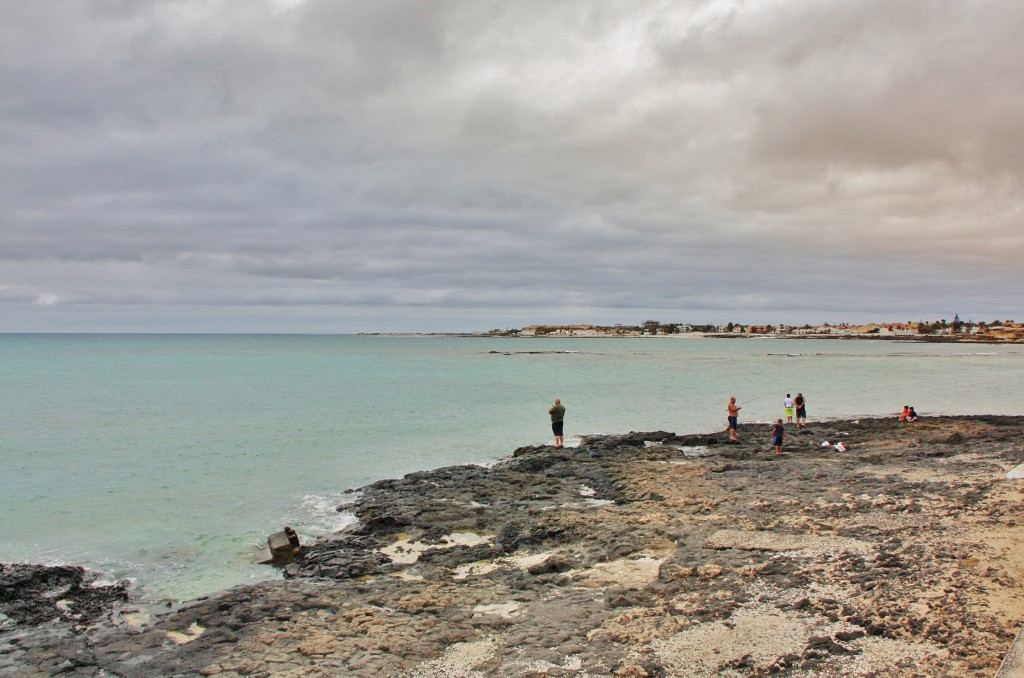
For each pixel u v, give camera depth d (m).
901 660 8.53
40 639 11.59
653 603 11.14
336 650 10.20
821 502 17.44
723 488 20.30
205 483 23.67
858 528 14.48
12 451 29.50
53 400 49.47
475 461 27.73
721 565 12.59
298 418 40.06
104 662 10.70
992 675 7.95
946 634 9.07
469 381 69.44
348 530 17.55
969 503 16.16
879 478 20.41
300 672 9.60
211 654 10.48
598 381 69.94
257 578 14.77
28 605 13.26
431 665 9.58
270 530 18.20
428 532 17.09
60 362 102.25
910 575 11.31
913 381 70.94
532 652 9.64
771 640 9.34
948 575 11.16
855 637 9.25
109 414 41.62
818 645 9.07
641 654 9.28
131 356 124.69
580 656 9.40
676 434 35.09
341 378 73.00
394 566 14.73
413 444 31.47
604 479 22.61
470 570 14.27
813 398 53.91
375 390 58.44
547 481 22.62
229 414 41.81
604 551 14.65
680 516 16.92
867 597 10.55
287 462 27.33
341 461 27.56
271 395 53.62
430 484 22.39
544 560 14.47
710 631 9.78
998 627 9.13
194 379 70.38
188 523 18.84
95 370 83.88
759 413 44.22
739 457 26.64
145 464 26.86
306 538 17.42
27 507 20.45
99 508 20.36
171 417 40.38
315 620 11.41
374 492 21.86
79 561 15.89
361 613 11.58
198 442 31.81
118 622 12.47
